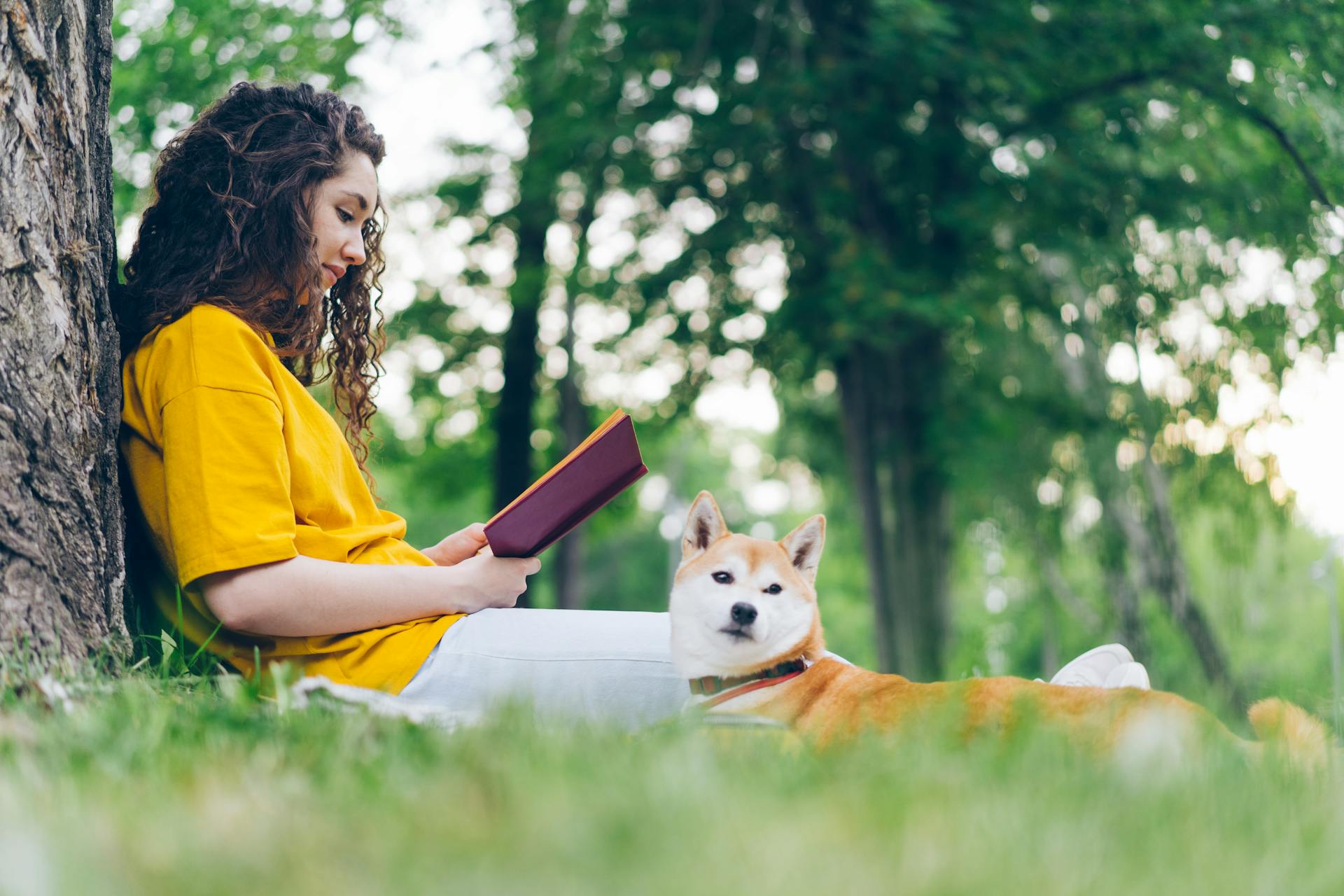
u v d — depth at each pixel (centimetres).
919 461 1246
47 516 263
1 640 248
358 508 307
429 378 1572
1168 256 1243
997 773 186
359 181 320
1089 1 1050
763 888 134
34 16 274
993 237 1213
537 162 1255
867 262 1128
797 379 1385
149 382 284
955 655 1243
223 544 261
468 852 143
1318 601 1396
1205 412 1264
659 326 1394
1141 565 1492
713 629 289
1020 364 1398
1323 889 150
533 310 1409
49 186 275
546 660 287
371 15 905
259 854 142
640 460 297
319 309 320
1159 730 211
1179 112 1158
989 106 1152
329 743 203
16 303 263
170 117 684
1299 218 1063
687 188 1288
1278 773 200
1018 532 1535
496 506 1404
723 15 1226
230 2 740
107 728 205
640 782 169
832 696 272
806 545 316
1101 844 155
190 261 300
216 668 289
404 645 280
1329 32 929
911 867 142
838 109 1137
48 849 142
